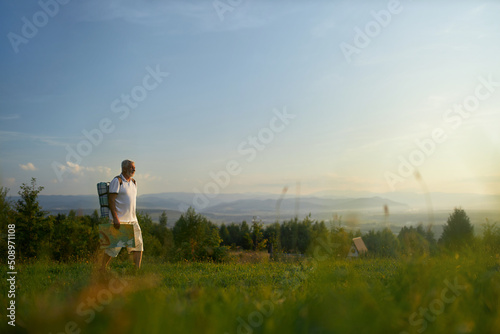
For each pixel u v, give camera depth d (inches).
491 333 68.7
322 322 72.9
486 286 100.0
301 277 148.2
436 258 117.8
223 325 71.2
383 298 88.7
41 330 81.5
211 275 233.1
